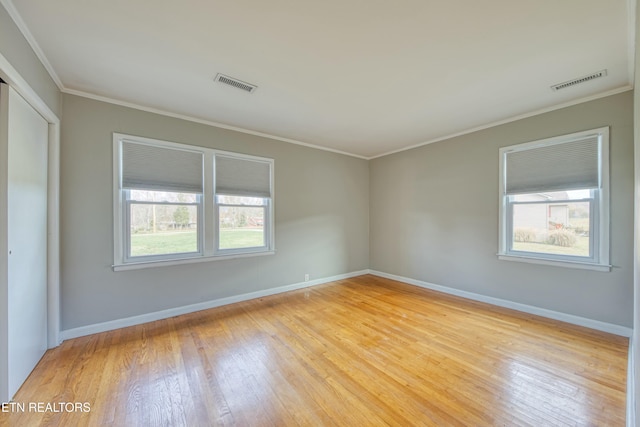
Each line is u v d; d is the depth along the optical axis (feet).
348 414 5.29
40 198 7.24
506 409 5.39
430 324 9.58
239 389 6.05
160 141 10.26
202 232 11.32
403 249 15.72
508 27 5.90
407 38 6.28
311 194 15.01
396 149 16.01
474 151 12.46
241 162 12.44
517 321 9.77
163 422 5.09
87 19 5.59
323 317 10.28
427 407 5.46
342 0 5.14
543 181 10.37
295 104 9.86
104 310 9.12
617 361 7.06
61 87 8.34
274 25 5.83
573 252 9.74
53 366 6.91
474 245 12.44
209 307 11.34
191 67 7.45
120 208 9.44
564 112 9.79
